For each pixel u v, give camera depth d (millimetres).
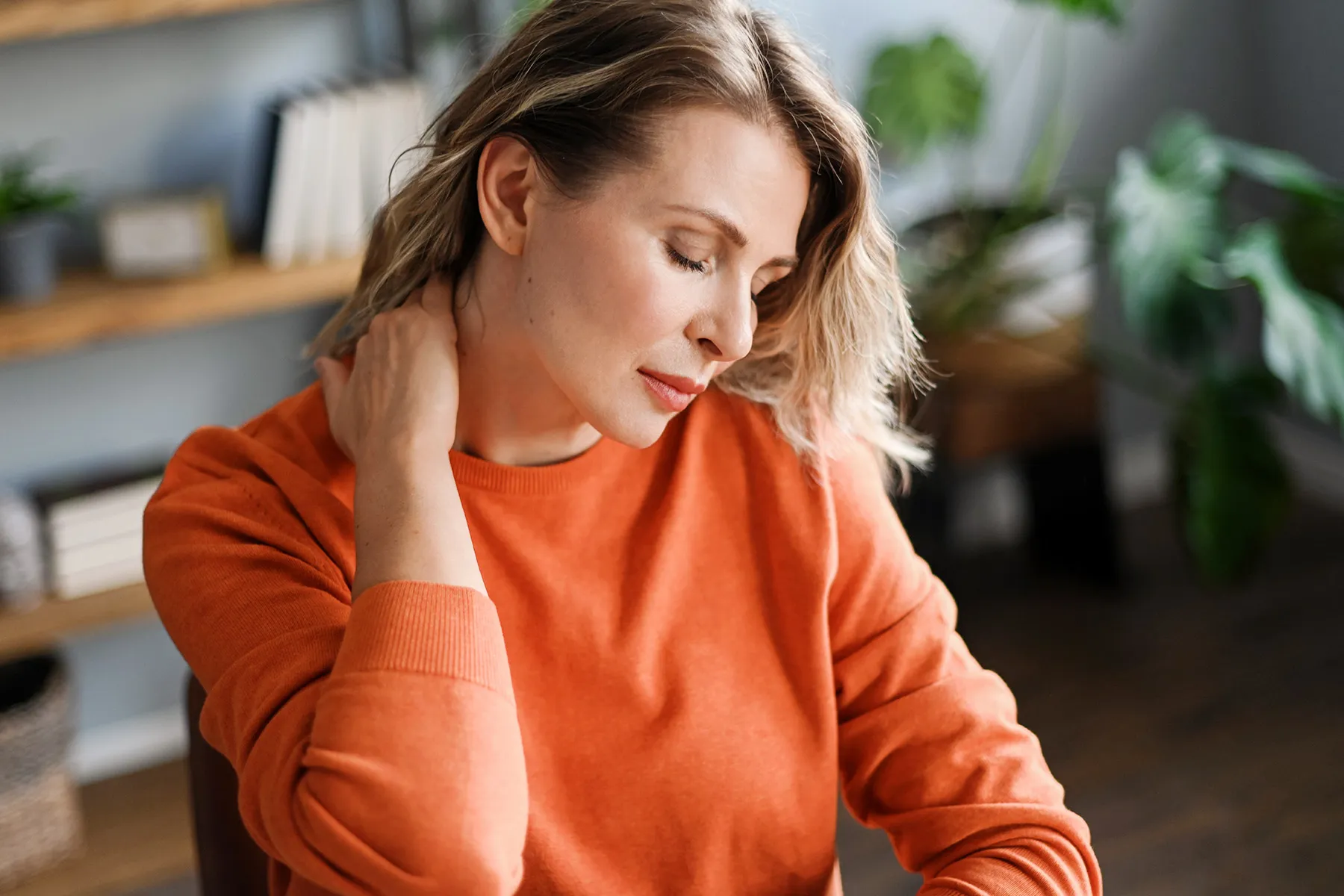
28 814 2385
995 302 2842
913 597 1109
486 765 853
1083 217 2912
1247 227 3055
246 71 2631
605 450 1061
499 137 964
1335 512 3289
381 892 841
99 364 2646
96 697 2768
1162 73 3266
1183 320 2521
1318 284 2730
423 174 1024
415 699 852
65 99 2531
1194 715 2631
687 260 940
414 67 2623
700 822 1036
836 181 981
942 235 2928
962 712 1072
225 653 940
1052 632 2951
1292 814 2342
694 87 910
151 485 2488
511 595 1031
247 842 1104
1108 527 3057
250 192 2674
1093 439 2988
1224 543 2684
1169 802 2406
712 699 1048
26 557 2408
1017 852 1019
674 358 956
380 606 887
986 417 2898
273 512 1010
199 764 1106
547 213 951
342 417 1024
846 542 1099
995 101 3154
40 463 2650
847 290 1054
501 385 1031
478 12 2588
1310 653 2775
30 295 2361
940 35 2896
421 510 938
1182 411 2803
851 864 2342
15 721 2338
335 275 2473
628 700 1032
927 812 1056
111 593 2441
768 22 966
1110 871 2260
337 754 833
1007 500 3328
